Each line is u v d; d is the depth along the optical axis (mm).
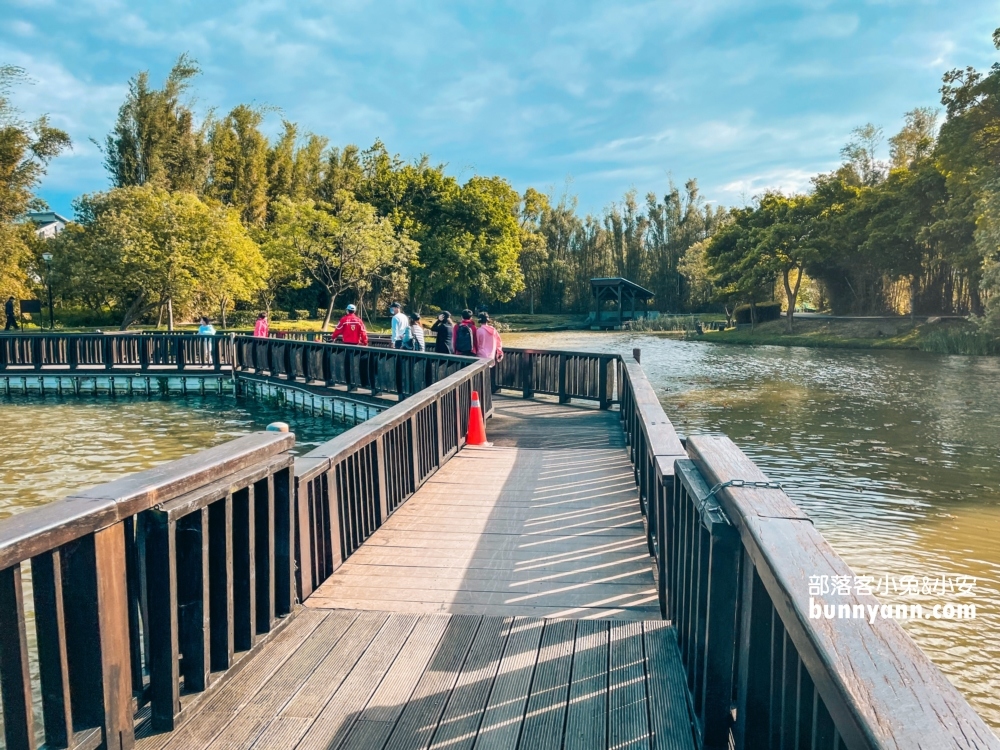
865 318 48656
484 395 11156
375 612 4031
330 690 3143
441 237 61594
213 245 37250
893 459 12367
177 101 51719
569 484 7199
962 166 35969
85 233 37844
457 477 7543
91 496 2445
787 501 2268
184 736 2779
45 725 2270
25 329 38906
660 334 59438
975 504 9484
